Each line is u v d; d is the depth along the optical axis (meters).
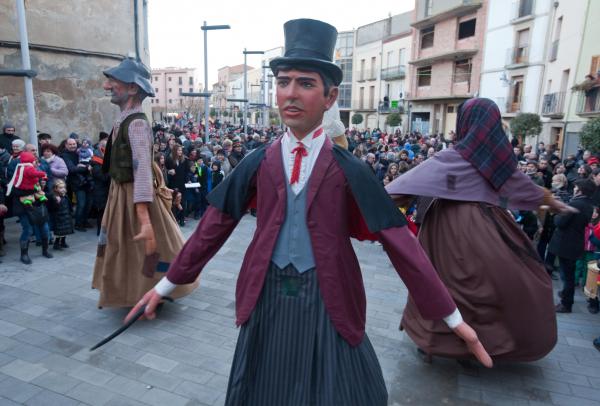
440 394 3.42
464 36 29.62
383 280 6.07
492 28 26.53
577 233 5.07
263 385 1.79
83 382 3.33
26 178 5.71
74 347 3.81
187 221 9.19
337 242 1.73
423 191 3.37
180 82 106.25
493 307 3.34
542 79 22.48
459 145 3.50
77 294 4.92
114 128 3.86
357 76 44.62
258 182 1.82
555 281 6.40
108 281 4.08
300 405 1.73
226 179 1.85
